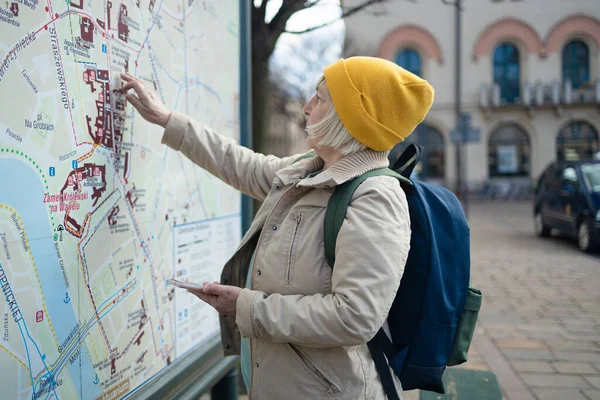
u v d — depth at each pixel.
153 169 1.62
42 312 1.15
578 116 21.31
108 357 1.40
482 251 8.45
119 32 1.43
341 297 1.08
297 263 1.20
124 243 1.47
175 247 1.78
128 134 1.48
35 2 1.12
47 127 1.16
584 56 21.27
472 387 2.21
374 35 21.48
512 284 6.06
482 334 4.24
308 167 1.36
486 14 21.30
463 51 21.52
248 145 2.42
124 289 1.47
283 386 1.22
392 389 1.24
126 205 1.48
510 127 21.94
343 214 1.15
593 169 8.61
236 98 2.33
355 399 1.19
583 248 8.16
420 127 14.62
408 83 1.22
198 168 1.95
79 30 1.26
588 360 3.62
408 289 1.23
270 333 1.13
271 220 1.29
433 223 1.27
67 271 1.23
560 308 5.02
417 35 21.48
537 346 3.93
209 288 1.19
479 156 21.80
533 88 21.23
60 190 1.20
